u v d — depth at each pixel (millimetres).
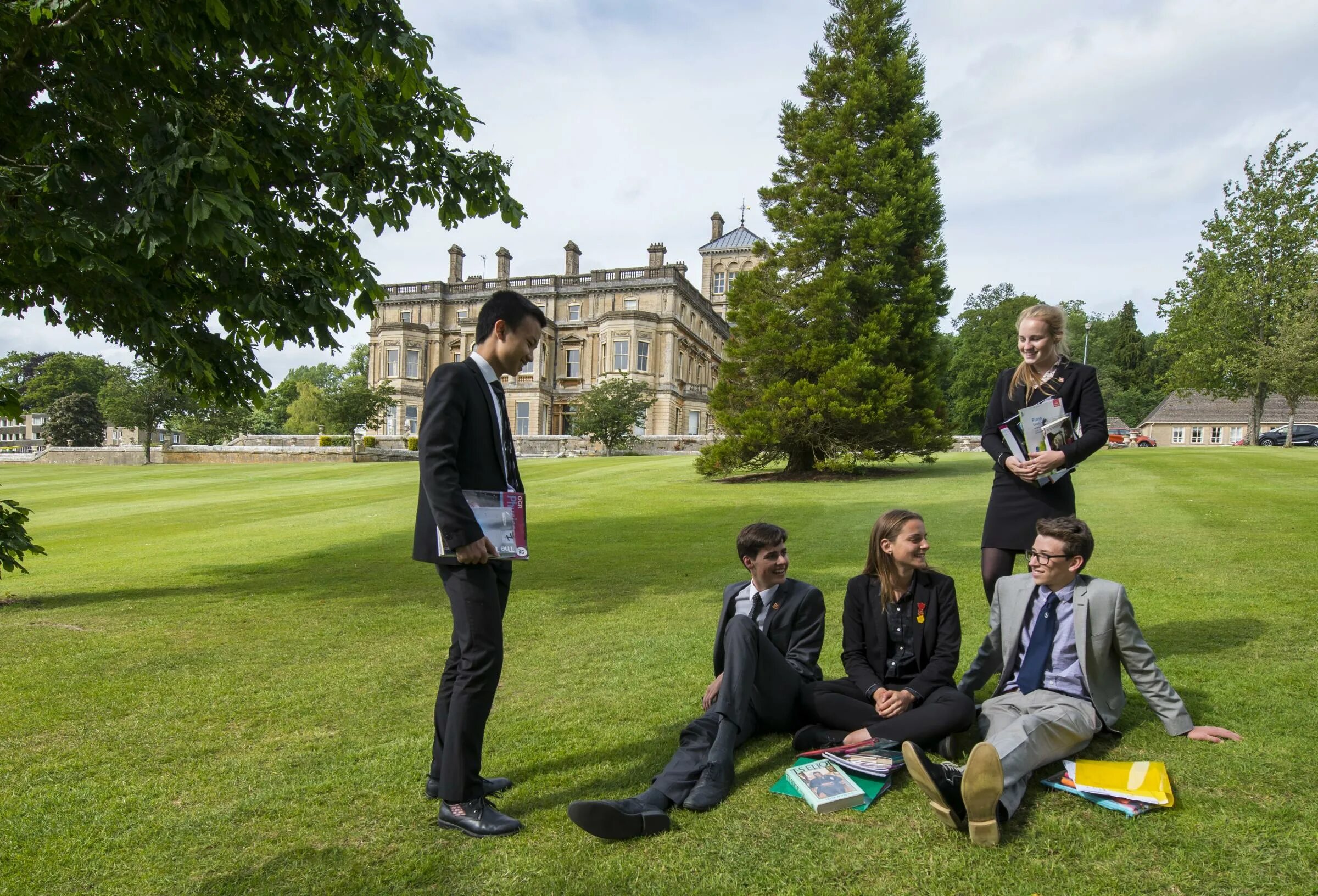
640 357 47469
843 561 8031
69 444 65500
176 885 2426
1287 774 2893
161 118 5605
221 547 11406
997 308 64188
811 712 3422
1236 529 8586
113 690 4457
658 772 3195
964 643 4969
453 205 8016
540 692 4285
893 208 19828
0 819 2889
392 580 8102
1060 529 3256
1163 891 2246
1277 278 31938
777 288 21047
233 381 7641
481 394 2896
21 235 5520
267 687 4477
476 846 2641
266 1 5660
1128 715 3527
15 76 5988
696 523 11914
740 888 2336
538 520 13008
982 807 2469
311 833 2752
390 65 6691
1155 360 68562
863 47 21031
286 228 6570
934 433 19922
